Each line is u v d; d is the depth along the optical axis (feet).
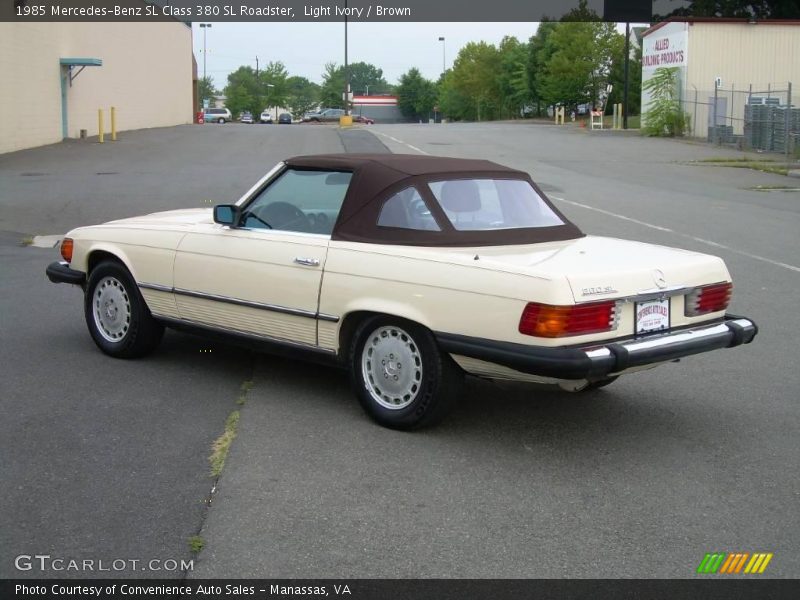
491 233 18.08
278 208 19.72
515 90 263.70
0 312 27.84
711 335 17.30
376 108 403.54
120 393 19.94
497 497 14.79
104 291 22.72
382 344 17.72
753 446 17.33
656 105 131.85
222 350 23.80
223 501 14.44
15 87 90.99
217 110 261.65
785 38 127.44
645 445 17.29
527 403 19.84
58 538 13.12
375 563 12.57
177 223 21.75
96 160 83.97
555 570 12.47
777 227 47.26
